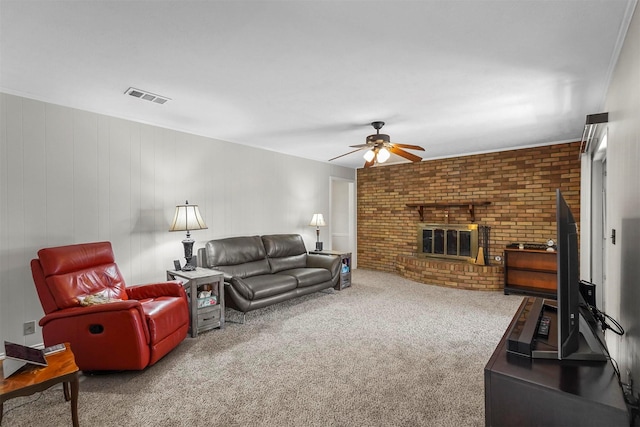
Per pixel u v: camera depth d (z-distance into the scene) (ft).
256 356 9.14
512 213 17.28
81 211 10.72
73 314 7.95
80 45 6.93
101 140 11.23
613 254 7.63
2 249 9.15
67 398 6.97
